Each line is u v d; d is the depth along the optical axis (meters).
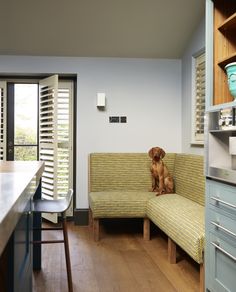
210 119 2.05
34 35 3.76
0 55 4.07
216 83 2.10
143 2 3.31
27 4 3.30
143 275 2.65
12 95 4.45
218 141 2.07
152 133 4.32
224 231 1.88
